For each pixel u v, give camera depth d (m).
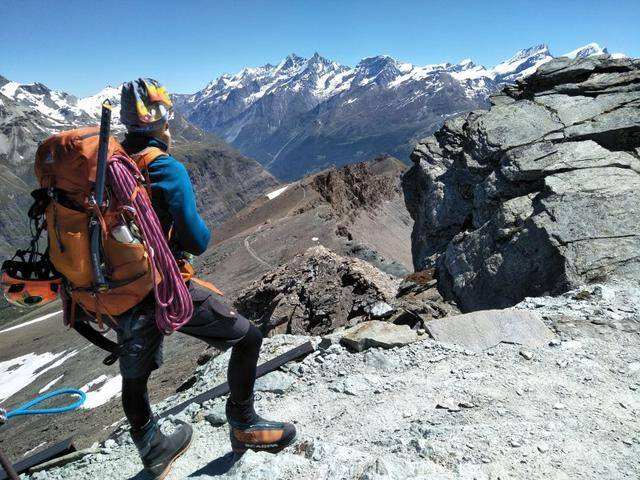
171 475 2.69
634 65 7.83
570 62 8.16
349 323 5.09
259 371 3.87
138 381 2.13
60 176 1.78
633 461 2.35
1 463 1.77
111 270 1.84
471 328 3.90
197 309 2.09
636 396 2.94
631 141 6.67
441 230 8.55
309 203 62.94
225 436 3.03
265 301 7.22
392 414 3.00
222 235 75.56
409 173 10.84
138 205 1.83
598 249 5.09
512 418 2.75
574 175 6.14
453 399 3.04
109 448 3.51
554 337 3.75
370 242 60.25
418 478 2.11
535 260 5.44
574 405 2.87
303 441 2.54
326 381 3.62
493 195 6.75
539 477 2.24
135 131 1.95
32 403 2.13
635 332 3.71
